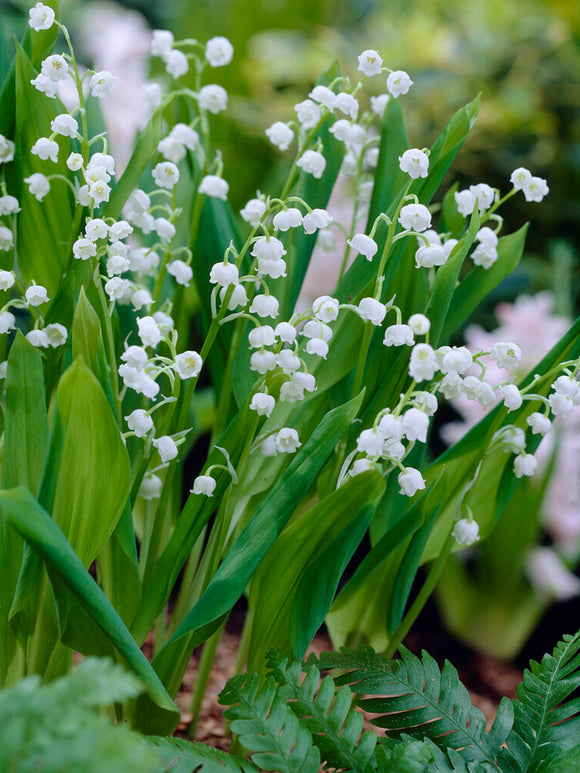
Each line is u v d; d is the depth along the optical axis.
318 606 0.57
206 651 0.64
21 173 0.60
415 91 1.24
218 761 0.53
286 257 0.62
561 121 1.24
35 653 0.57
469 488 0.59
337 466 0.59
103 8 1.41
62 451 0.53
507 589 0.82
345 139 0.59
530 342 0.87
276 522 0.55
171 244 0.64
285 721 0.54
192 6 1.35
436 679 0.58
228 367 0.63
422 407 0.54
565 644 0.59
